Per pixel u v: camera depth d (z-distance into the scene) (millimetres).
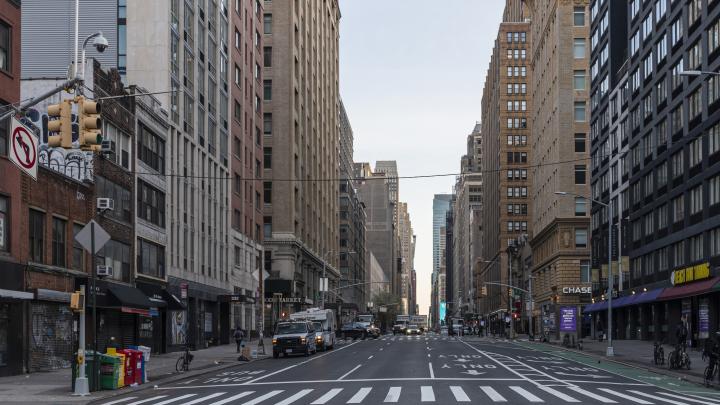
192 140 57938
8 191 30859
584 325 87312
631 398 21625
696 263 51188
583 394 22578
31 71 49844
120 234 43031
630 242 68750
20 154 19484
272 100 94438
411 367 35281
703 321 50438
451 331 118500
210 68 63844
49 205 34562
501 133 147875
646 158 63844
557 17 89750
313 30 115562
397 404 19531
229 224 69438
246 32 79062
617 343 63312
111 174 41781
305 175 105812
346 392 23125
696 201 51812
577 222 86438
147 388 26703
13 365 31078
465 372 31938
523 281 120562
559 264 86438
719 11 46469
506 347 62406
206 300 61781
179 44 54750
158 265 50156
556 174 89562
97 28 51031
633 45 68062
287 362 41750
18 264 31406
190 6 57875
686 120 53375
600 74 80312
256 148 84438
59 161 37344
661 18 59125
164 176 51344
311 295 109625
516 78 148875
